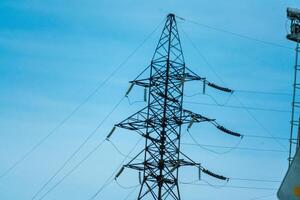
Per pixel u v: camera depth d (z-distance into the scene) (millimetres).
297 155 8656
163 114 60500
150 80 61625
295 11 58219
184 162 59188
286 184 8570
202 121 61656
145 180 58656
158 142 59781
